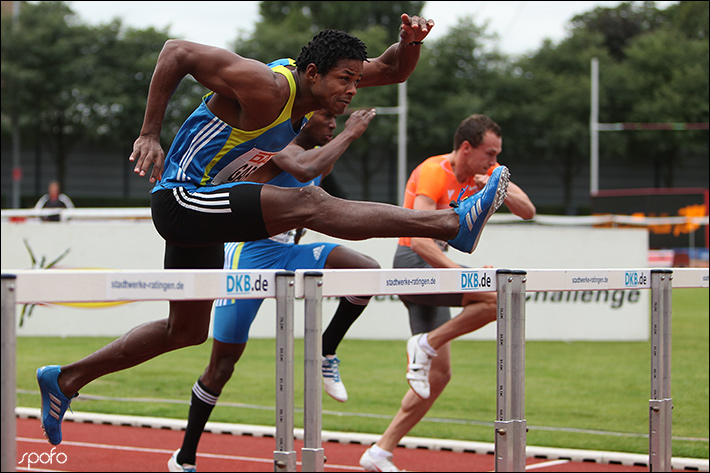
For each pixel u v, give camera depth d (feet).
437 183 33.73
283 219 20.56
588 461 37.68
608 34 372.38
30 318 74.95
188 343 24.48
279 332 16.99
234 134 21.42
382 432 42.32
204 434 42.60
